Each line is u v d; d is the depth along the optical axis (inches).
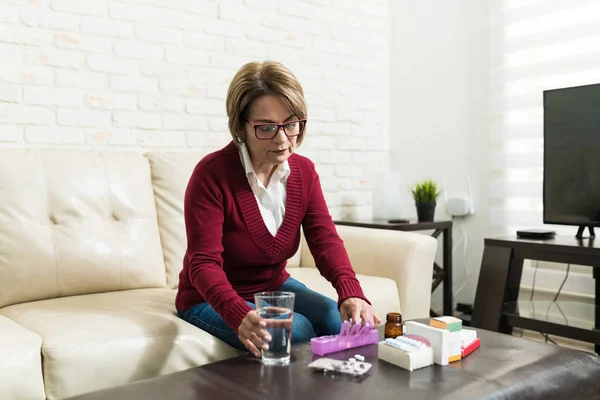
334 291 74.1
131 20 91.0
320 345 45.8
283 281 65.4
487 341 49.4
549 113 87.0
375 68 124.3
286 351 43.6
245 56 103.8
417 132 121.0
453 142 113.4
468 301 111.1
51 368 49.6
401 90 124.6
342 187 118.9
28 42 81.9
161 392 37.4
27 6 81.7
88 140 87.5
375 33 124.1
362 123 122.3
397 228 100.2
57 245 69.8
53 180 72.5
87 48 86.9
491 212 106.6
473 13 108.7
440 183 116.2
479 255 109.0
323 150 115.7
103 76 88.6
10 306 66.1
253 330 45.2
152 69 93.3
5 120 80.6
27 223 68.7
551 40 96.3
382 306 75.0
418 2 119.7
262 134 52.9
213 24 99.7
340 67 118.0
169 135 95.5
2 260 66.3
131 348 52.9
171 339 55.1
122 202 77.0
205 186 56.0
